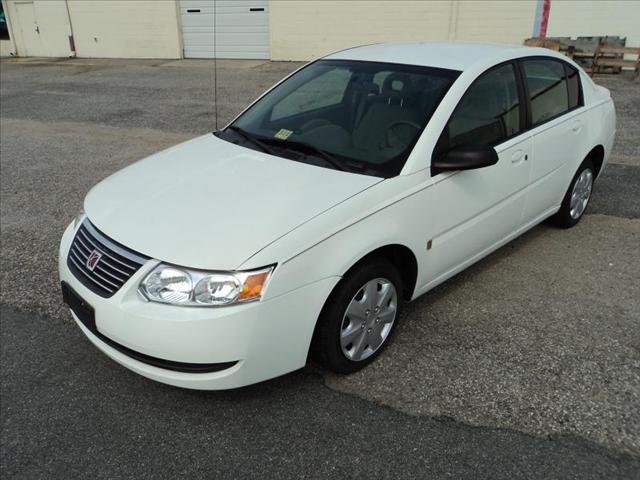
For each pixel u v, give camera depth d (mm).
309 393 2928
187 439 2658
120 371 3129
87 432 2715
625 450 2547
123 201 3008
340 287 2787
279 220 2664
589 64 11836
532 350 3238
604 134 4723
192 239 2600
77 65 16281
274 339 2584
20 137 8445
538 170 3975
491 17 12578
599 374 3033
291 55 15047
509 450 2557
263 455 2559
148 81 13070
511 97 3725
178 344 2479
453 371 3072
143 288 2545
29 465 2537
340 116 3508
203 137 3908
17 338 3422
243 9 15195
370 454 2551
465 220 3436
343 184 2936
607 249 4453
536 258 4320
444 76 3439
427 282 3359
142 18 16484
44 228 5059
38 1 17703
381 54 3902
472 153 3066
